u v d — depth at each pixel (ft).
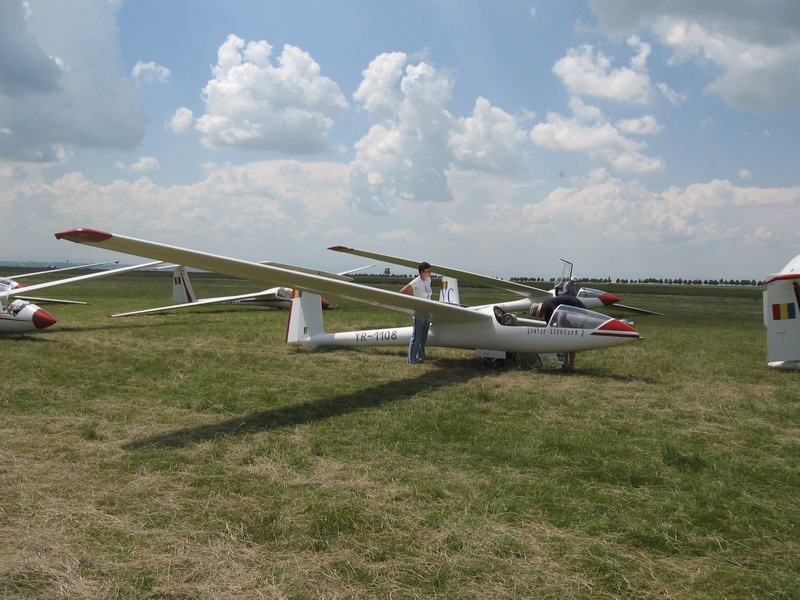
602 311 68.54
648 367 27.58
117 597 7.32
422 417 16.93
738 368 27.53
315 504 10.27
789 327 26.66
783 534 9.43
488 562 8.34
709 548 8.95
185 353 28.91
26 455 12.92
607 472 12.28
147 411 17.30
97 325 42.57
